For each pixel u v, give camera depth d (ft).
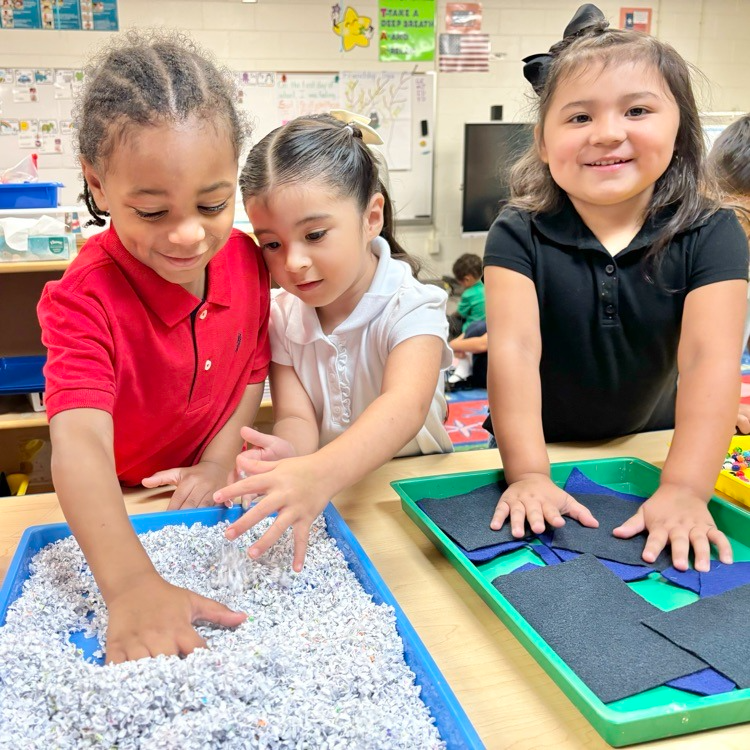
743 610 1.95
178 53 2.20
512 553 2.35
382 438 2.49
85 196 2.57
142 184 1.98
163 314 2.60
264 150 2.63
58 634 2.02
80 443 2.19
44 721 1.65
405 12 12.76
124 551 2.01
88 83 2.21
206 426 3.04
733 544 2.44
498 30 13.26
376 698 1.73
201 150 1.99
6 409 7.57
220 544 2.42
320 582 2.25
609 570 2.15
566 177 2.80
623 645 1.81
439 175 13.70
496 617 2.06
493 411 2.95
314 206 2.52
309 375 3.23
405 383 2.72
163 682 1.65
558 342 3.28
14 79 11.50
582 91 2.65
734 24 14.06
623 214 3.03
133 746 1.57
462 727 1.51
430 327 2.91
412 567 2.31
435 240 13.94
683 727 1.57
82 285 2.44
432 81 13.12
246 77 12.41
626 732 1.53
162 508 2.76
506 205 3.43
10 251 6.73
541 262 3.15
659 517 2.42
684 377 2.84
